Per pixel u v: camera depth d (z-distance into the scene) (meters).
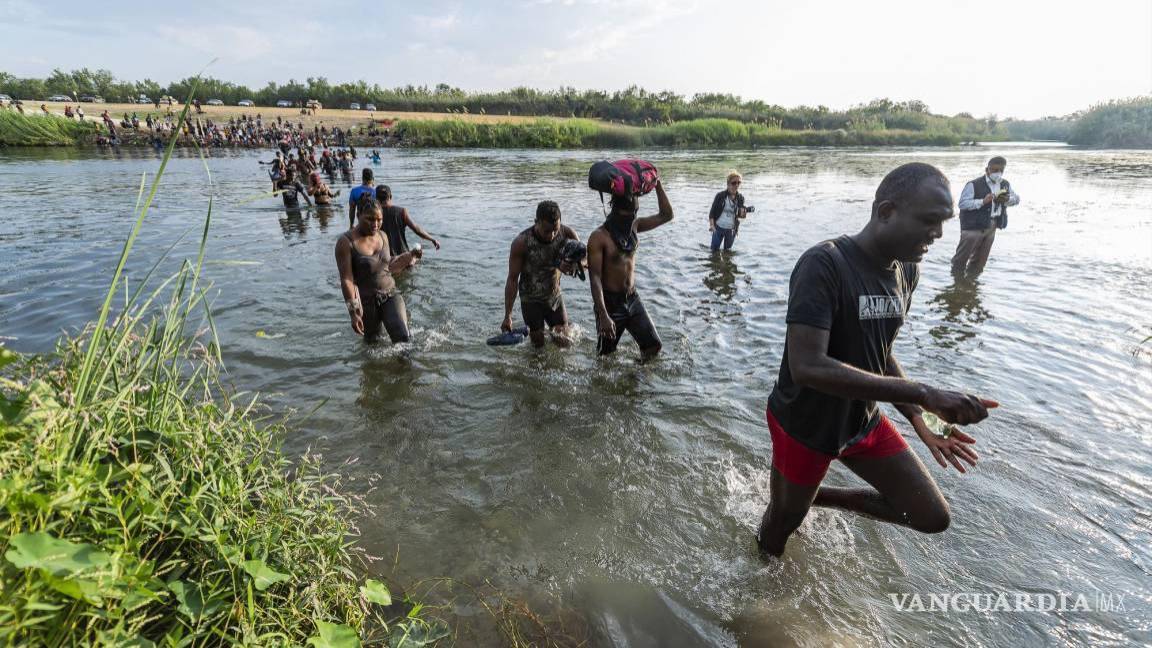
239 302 6.82
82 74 83.81
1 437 1.59
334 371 5.05
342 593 2.21
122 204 14.67
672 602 2.61
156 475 1.93
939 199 2.06
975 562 2.82
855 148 50.44
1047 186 19.84
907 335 5.81
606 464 3.69
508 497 3.36
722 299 7.12
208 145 40.75
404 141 46.75
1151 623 2.46
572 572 2.78
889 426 2.56
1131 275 8.00
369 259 5.33
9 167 25.19
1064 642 2.38
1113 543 2.92
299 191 14.18
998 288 7.47
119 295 6.96
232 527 2.06
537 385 4.82
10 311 6.40
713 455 3.79
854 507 2.75
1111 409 4.25
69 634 1.43
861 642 2.39
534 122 53.38
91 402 1.91
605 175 4.52
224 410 3.26
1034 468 3.54
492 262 8.90
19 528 1.47
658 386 4.82
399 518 3.16
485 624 2.45
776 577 2.75
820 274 2.20
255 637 1.75
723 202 9.35
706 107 75.12
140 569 1.61
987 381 4.74
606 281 4.96
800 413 2.41
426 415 4.31
